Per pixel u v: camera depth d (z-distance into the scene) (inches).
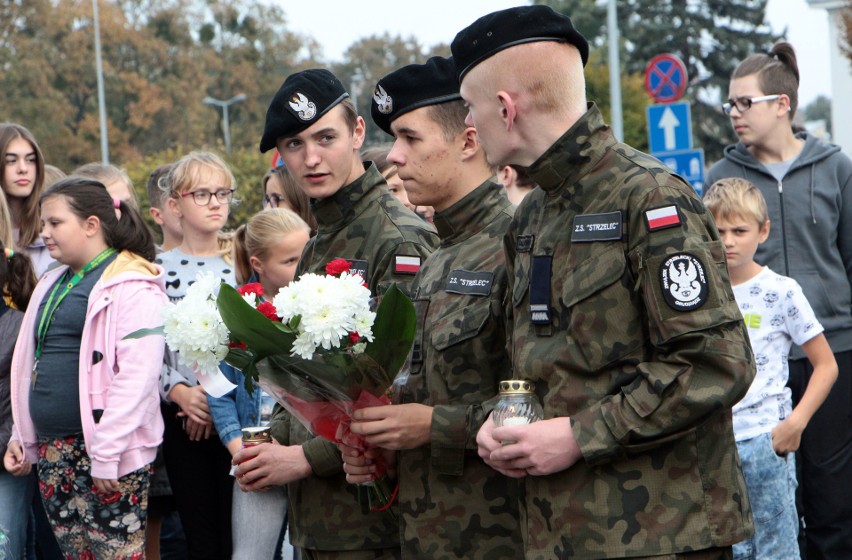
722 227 178.5
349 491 136.6
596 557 97.7
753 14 1947.6
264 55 2274.9
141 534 179.5
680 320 94.9
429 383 123.3
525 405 101.0
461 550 120.6
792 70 212.2
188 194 207.8
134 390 174.1
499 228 125.6
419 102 126.9
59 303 181.2
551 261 103.0
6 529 192.5
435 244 141.4
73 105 2001.7
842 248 210.1
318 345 113.9
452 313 122.6
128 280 178.2
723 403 94.0
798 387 201.5
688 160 442.6
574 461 97.7
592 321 99.0
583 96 105.4
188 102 2053.4
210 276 122.7
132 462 174.7
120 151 1920.5
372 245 139.6
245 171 965.2
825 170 210.2
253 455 138.6
